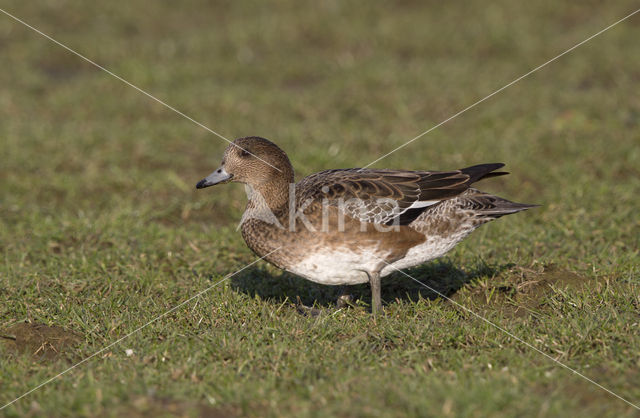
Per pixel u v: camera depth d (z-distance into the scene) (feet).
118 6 82.74
